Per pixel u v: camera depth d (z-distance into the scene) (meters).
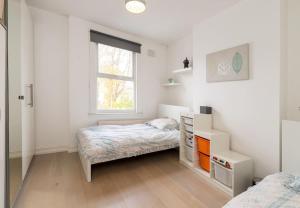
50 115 3.14
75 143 3.25
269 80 2.02
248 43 2.22
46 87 3.09
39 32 2.99
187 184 2.17
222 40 2.58
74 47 3.17
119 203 1.75
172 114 3.71
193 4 2.49
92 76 3.39
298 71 1.93
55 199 1.79
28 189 1.96
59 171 2.42
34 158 2.87
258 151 2.13
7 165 1.50
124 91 3.85
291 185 1.31
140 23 3.22
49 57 3.09
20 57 1.97
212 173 2.23
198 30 3.01
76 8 2.84
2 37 1.39
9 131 1.60
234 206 1.11
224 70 2.51
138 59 3.92
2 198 1.38
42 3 2.74
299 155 1.73
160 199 1.84
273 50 1.98
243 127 2.30
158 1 2.44
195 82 3.07
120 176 2.34
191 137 2.70
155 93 4.23
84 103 3.32
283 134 1.86
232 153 2.29
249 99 2.23
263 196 1.19
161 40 4.04
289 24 1.98
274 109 1.98
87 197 1.84
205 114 2.67
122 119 3.76
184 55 3.80
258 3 2.12
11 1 1.72
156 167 2.67
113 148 2.33
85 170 2.29
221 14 2.60
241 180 1.98
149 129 3.20
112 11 2.86
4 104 1.43
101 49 3.53
